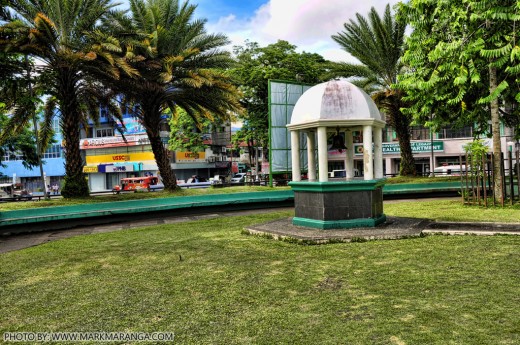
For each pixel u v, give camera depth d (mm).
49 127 17797
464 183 18203
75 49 14758
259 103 30375
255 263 6051
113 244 8672
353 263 5695
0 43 12711
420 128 37375
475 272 4918
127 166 47062
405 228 7750
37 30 12891
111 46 13617
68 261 7062
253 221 11688
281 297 4461
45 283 5641
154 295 4770
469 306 3861
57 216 12273
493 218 9078
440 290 4359
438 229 7531
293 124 8531
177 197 14672
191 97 17938
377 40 20859
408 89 13938
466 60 11438
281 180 21766
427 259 5637
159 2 18031
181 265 6215
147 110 18188
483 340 3170
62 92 15023
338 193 8023
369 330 3465
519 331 3293
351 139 9602
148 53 15719
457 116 15484
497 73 12906
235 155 56625
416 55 13047
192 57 17562
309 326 3635
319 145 8117
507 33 11203
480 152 12688
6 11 13883
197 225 11305
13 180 48000
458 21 11492
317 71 28750
